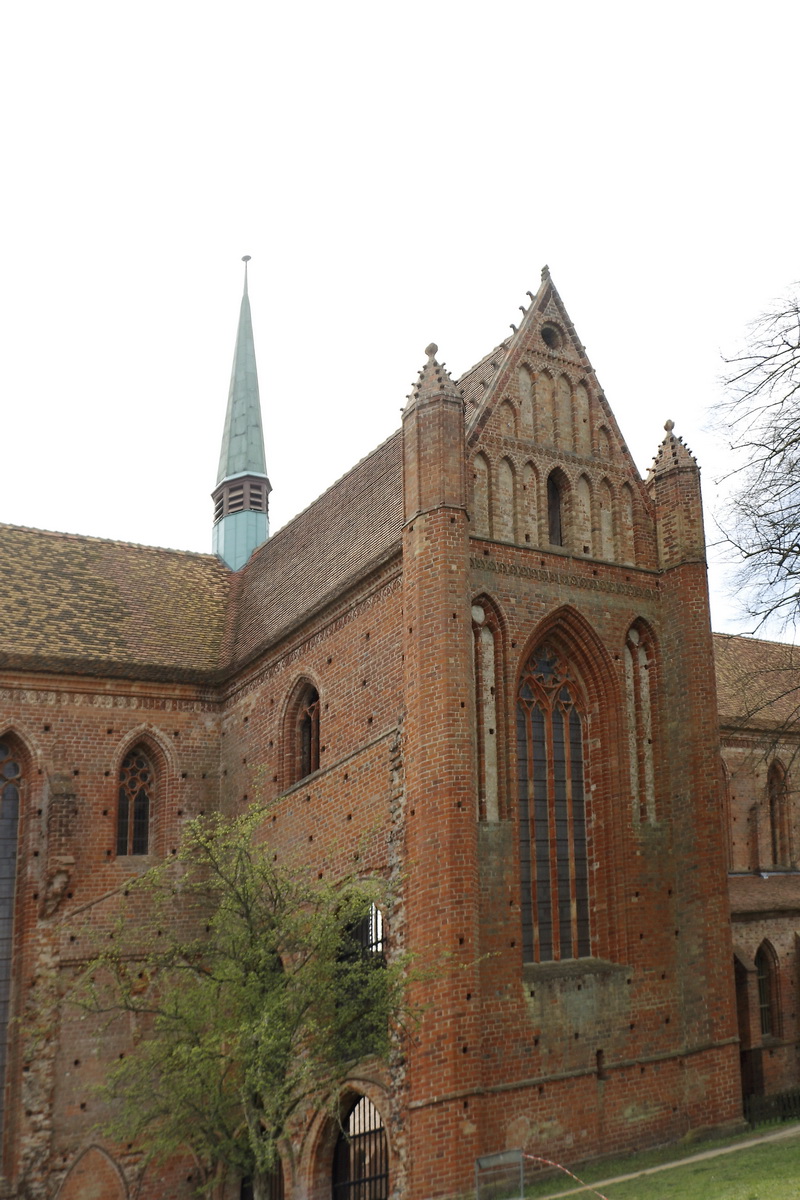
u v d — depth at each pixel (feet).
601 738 104.58
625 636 107.24
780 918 130.72
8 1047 106.32
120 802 119.55
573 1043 93.40
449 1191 80.69
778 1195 72.08
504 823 94.38
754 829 141.28
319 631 109.60
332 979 81.56
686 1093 98.89
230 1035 78.54
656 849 103.86
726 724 138.31
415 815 89.10
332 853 99.60
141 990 110.73
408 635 93.35
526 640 100.17
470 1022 84.23
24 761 114.21
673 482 111.75
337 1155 95.40
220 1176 86.69
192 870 118.21
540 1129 89.25
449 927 85.05
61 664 116.47
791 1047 126.21
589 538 107.86
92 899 112.98
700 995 100.17
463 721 89.45
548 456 106.73
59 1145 103.50
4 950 109.19
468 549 95.61
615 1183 85.56
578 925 99.81
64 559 136.36
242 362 179.93
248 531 163.32
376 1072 88.53
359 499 119.14
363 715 100.48
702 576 109.29
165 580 143.54
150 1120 83.25
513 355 107.24
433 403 96.07
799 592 89.86
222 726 126.31
